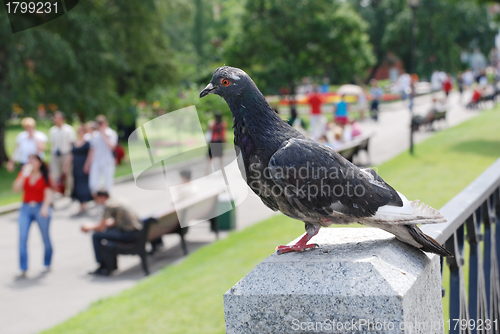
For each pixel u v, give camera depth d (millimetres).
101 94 19109
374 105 24219
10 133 30375
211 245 7391
